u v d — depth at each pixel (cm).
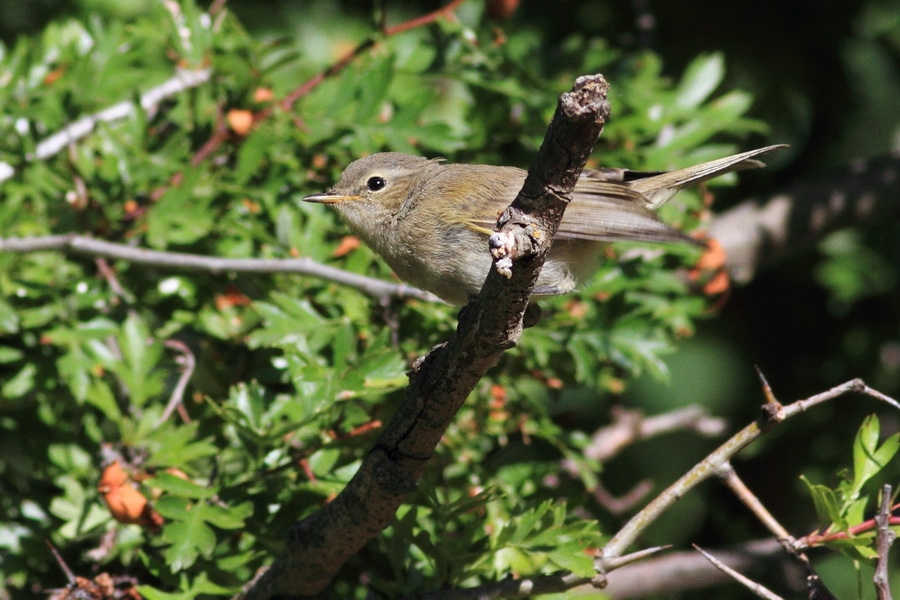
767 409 743
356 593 957
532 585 773
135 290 1029
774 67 1451
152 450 875
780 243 1387
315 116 1067
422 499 871
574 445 1032
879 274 1474
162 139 1092
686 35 1445
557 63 1215
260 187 1026
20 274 993
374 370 834
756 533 1408
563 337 986
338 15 1541
